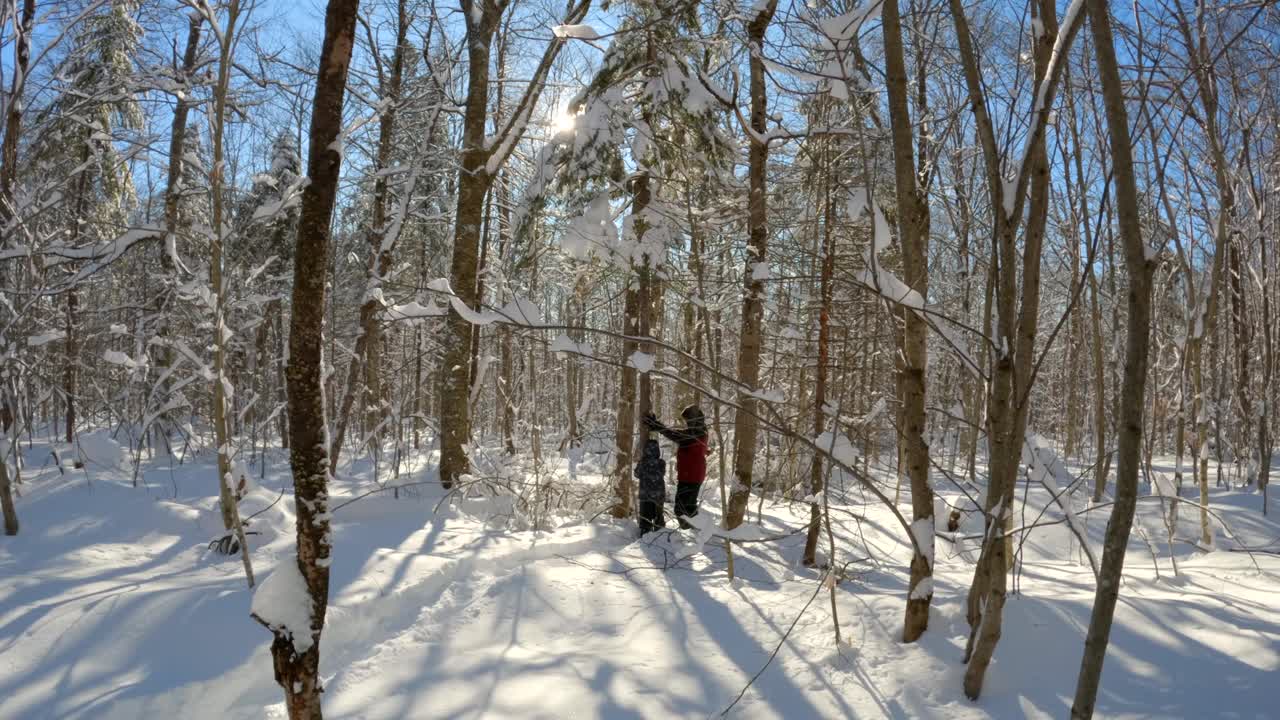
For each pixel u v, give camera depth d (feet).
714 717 11.72
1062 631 12.98
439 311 9.77
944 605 14.35
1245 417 36.47
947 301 36.99
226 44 17.24
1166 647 12.42
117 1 24.63
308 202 9.53
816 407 15.30
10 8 20.34
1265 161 31.65
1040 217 11.60
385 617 15.94
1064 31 9.64
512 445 42.29
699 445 24.36
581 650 14.60
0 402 23.47
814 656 13.65
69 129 30.66
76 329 30.42
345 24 9.61
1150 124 10.25
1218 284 22.77
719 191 26.35
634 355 11.10
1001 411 12.13
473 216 29.84
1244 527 26.30
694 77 23.81
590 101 25.13
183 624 13.97
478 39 30.32
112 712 11.32
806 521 27.61
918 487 13.93
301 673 9.56
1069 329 50.01
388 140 35.55
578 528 24.81
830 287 23.59
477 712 11.99
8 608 14.42
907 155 13.53
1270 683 11.00
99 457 29.81
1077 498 30.40
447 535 22.47
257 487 24.23
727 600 17.13
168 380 30.17
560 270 34.09
